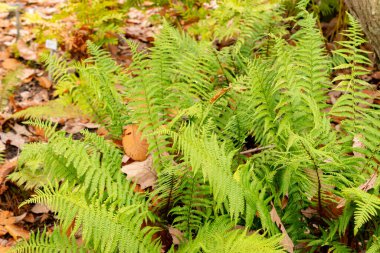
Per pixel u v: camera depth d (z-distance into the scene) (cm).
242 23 397
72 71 494
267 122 265
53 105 391
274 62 345
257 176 275
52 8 707
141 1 534
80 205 223
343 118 350
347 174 250
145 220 252
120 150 321
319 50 284
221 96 298
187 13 520
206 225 241
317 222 266
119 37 569
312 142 238
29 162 296
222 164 236
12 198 338
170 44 330
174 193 270
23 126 412
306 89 281
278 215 259
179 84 316
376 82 405
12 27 626
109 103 320
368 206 214
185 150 231
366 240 259
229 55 367
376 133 252
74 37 511
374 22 343
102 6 513
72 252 248
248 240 210
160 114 306
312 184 251
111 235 221
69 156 265
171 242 265
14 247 242
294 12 486
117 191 258
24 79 495
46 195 226
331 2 467
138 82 310
